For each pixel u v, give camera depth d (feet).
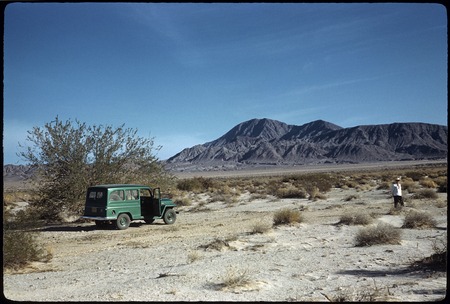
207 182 180.55
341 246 46.73
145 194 82.48
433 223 58.75
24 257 39.78
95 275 34.96
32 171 76.48
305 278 31.60
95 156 78.89
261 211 88.33
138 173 84.64
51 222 75.92
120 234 60.85
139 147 83.30
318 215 76.74
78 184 76.23
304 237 53.31
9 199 117.60
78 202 77.25
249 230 60.08
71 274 35.70
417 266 34.19
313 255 41.42
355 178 232.12
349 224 62.75
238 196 136.77
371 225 61.05
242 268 35.29
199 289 28.27
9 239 38.86
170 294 26.91
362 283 29.35
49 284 31.40
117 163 80.38
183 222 73.26
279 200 114.62
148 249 48.08
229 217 78.59
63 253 46.88
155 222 73.56
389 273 32.53
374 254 40.75
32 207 78.64
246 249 45.91
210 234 58.08
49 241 55.62
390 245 45.21
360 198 110.22
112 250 48.26
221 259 40.16
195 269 35.29
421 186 140.05
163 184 87.25
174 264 38.93
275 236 54.29
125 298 25.89
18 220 67.87
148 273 34.94
